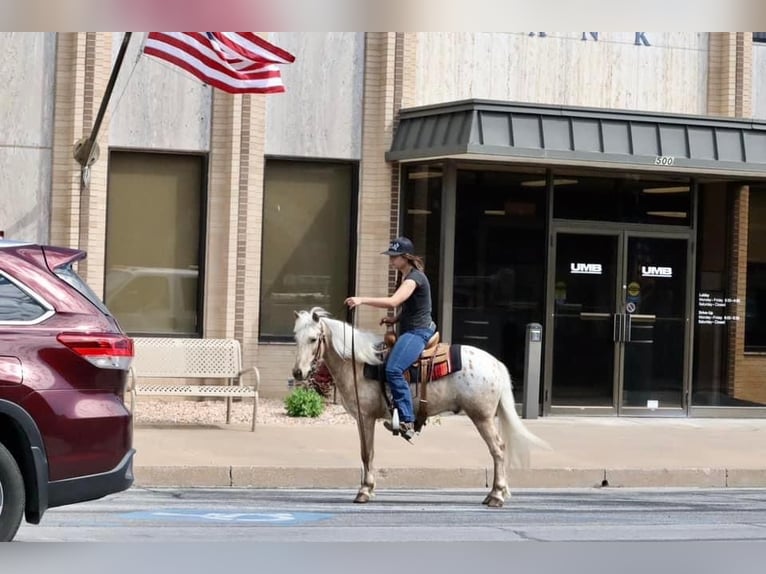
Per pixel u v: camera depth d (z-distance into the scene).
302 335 11.62
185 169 18.45
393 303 11.52
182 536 9.43
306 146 18.70
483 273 18.38
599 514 11.50
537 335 18.03
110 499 11.67
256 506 11.46
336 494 12.62
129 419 8.46
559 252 18.67
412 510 11.47
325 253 18.91
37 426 8.05
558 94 19.55
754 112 20.34
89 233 17.78
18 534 9.17
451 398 11.79
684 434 17.22
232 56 15.74
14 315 8.21
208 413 17.27
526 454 11.88
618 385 18.91
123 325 18.25
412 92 18.89
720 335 19.66
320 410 17.27
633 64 19.91
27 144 17.78
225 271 18.34
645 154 17.84
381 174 18.78
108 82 16.92
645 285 19.06
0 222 17.69
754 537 10.11
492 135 17.23
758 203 19.77
